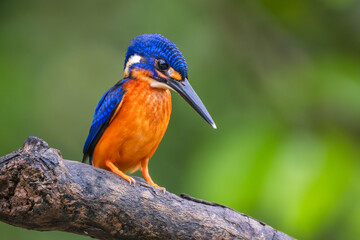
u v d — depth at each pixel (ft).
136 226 21.22
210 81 39.78
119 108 25.13
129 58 26.99
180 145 39.88
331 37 37.70
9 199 18.80
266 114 33.96
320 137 30.17
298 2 35.91
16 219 19.15
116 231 21.13
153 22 42.32
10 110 39.47
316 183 26.99
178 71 26.37
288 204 26.58
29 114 40.14
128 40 44.21
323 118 31.65
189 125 39.91
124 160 26.30
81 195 20.08
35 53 42.32
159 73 26.20
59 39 43.88
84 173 20.56
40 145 19.35
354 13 37.04
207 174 28.27
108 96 25.77
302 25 37.58
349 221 27.14
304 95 33.35
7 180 18.60
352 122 31.40
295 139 28.94
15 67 40.68
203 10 41.73
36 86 41.04
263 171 27.45
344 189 27.22
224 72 39.96
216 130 38.58
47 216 19.44
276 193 26.89
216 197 27.48
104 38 44.73
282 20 36.88
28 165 18.63
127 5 44.50
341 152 28.94
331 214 26.78
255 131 29.09
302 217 26.45
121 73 43.88
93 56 43.93
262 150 28.17
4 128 39.11
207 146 29.60
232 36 40.55
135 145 25.61
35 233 41.11
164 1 42.34
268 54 39.58
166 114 26.18
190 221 21.84
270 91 36.24
